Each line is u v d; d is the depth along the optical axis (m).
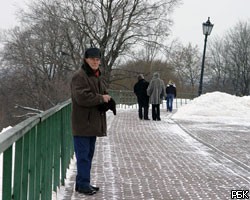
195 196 6.75
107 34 41.47
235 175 8.41
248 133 15.34
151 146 11.73
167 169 8.75
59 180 6.79
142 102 19.88
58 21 41.19
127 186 7.23
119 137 13.38
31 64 44.19
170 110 27.47
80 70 6.18
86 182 6.59
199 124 18.19
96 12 41.47
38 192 4.66
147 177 7.96
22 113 48.22
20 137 3.51
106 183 7.39
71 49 42.16
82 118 6.21
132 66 49.62
